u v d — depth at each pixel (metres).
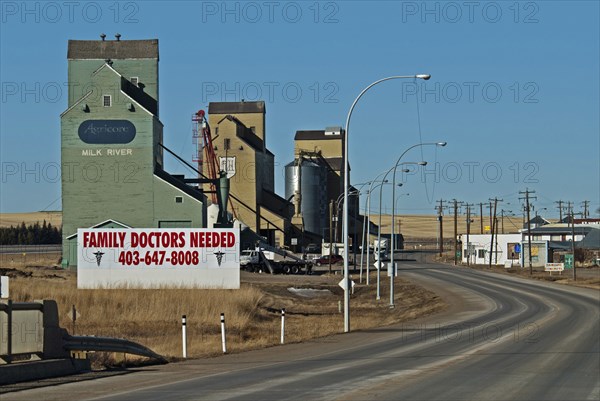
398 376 41.00
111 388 38.84
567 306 107.19
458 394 34.09
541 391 34.94
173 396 35.06
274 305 135.12
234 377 42.97
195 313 100.94
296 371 45.25
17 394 36.84
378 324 96.06
